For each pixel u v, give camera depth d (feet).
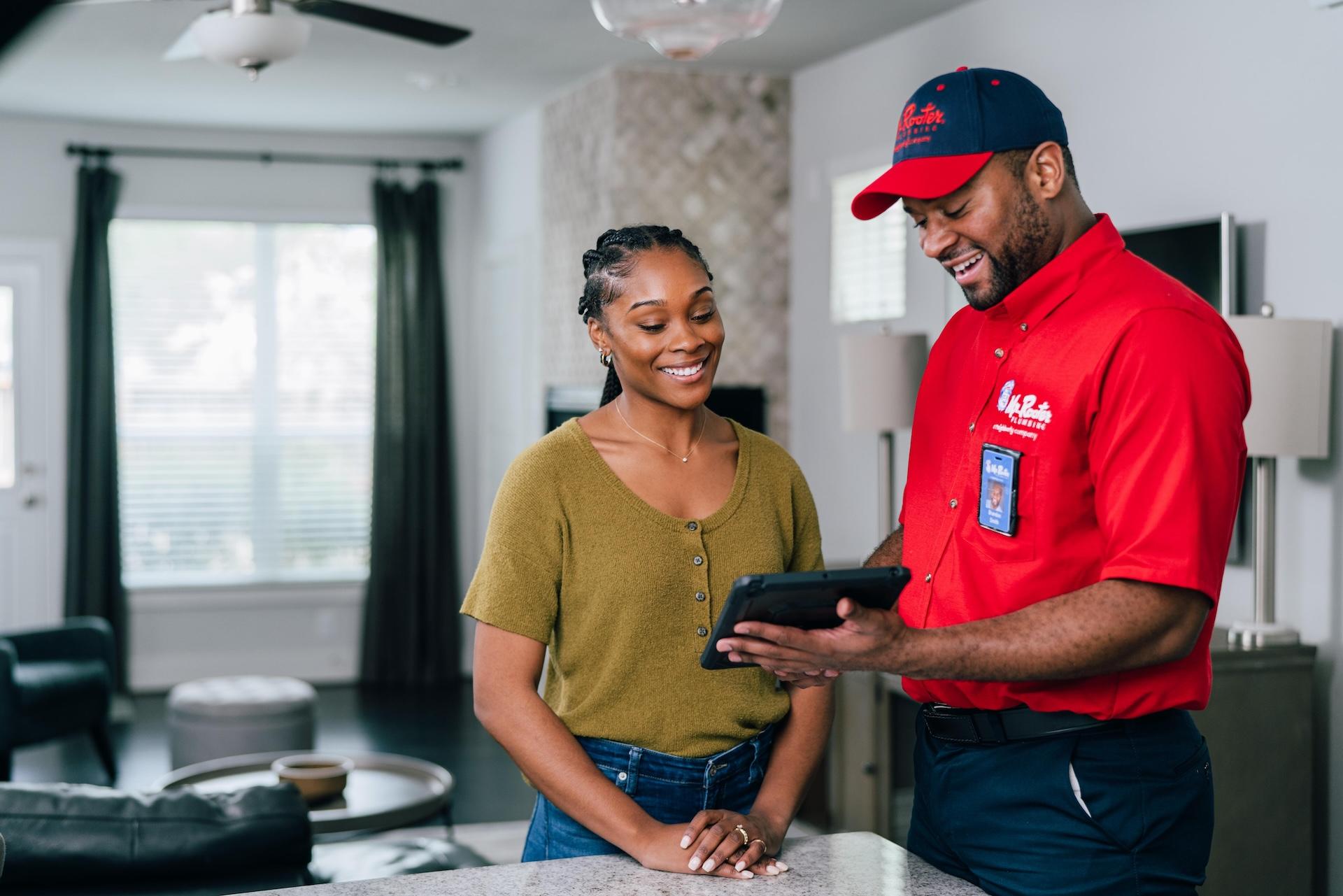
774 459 5.65
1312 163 10.47
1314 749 10.54
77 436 22.45
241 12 11.20
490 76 18.94
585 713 5.24
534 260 21.50
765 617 4.47
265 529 24.22
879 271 16.51
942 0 14.47
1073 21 13.08
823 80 17.71
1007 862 5.39
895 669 4.61
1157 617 4.64
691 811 5.23
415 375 24.04
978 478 5.50
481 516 25.00
